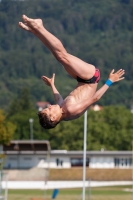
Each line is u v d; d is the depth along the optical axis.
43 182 111.31
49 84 17.03
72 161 123.62
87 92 15.77
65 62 15.56
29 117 164.12
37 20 15.38
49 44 15.43
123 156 126.56
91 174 118.81
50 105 15.70
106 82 15.95
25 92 189.38
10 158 116.31
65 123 155.25
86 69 15.68
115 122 158.12
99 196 86.56
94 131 151.75
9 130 83.19
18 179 110.00
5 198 64.88
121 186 110.00
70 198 81.69
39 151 110.00
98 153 125.69
